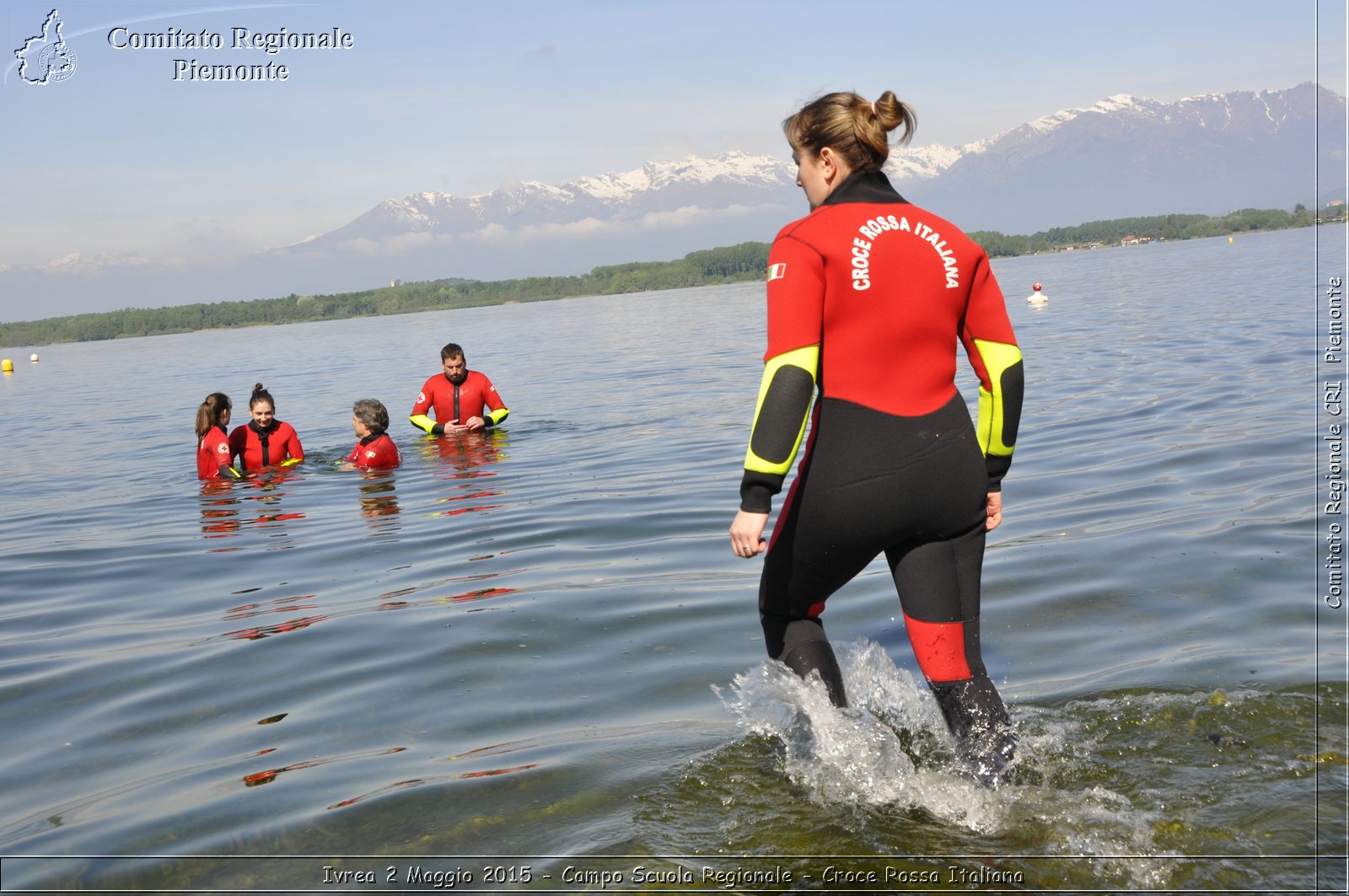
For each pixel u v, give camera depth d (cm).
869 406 248
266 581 541
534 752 297
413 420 1103
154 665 409
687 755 286
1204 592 396
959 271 254
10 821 277
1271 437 722
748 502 244
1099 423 865
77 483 976
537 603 455
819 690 271
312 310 12481
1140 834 227
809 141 259
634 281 13538
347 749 310
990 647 363
